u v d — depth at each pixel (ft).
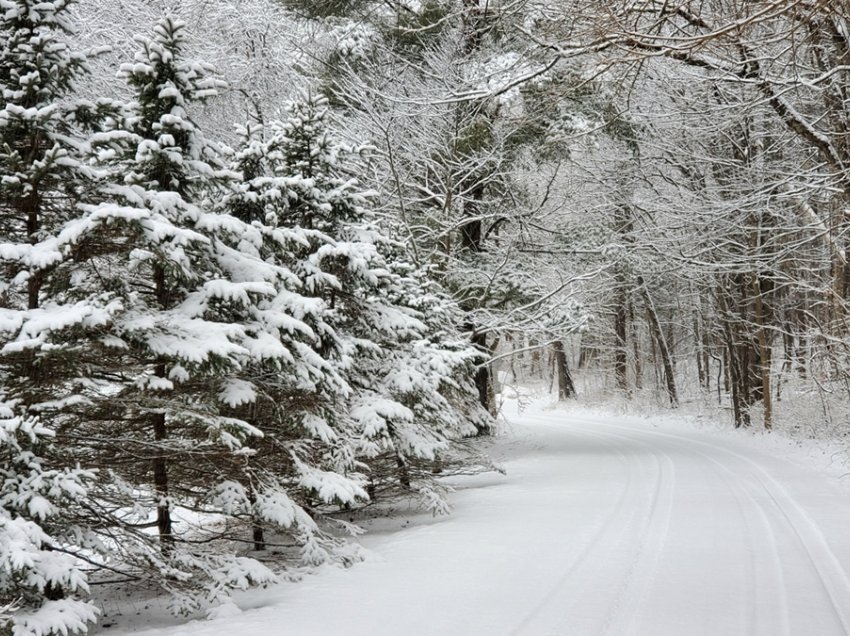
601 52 29.45
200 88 28.58
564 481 51.37
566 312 73.72
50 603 18.85
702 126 57.47
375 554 30.14
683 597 22.09
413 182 77.05
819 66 38.93
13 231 23.99
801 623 19.48
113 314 22.56
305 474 30.71
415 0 67.36
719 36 21.48
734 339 91.61
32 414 22.62
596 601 21.89
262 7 75.77
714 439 81.41
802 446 65.00
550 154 72.08
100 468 24.77
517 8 31.89
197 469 28.91
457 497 47.80
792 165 61.41
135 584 28.91
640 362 152.97
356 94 70.18
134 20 65.46
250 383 28.55
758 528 32.37
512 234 82.02
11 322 20.57
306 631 20.12
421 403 42.68
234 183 33.91
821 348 69.67
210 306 27.73
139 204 24.47
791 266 83.25
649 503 39.88
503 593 23.24
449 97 37.40
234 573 24.97
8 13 22.52
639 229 84.69
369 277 38.11
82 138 25.30
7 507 19.63
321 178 37.73
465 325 74.13
